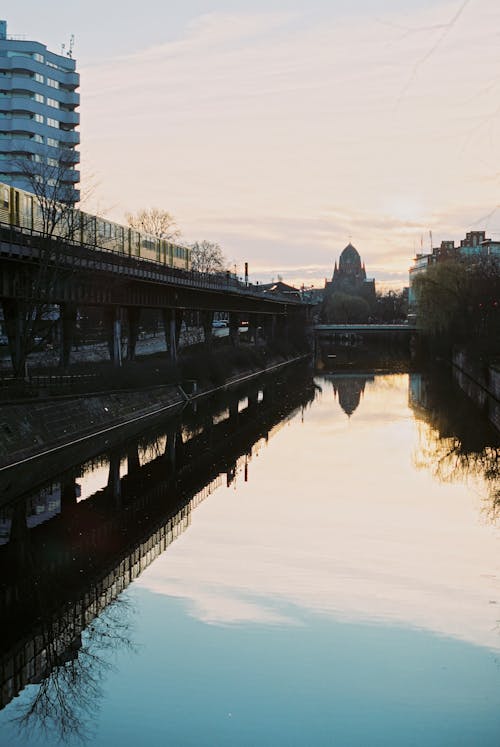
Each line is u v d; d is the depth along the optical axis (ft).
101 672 78.79
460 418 267.59
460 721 69.51
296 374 467.11
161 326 550.77
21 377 193.47
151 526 130.00
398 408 297.33
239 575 106.93
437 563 111.65
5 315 198.08
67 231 234.79
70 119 540.93
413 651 83.66
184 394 297.12
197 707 71.31
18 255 184.14
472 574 107.04
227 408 292.40
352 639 86.33
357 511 141.18
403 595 99.45
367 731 67.56
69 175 491.72
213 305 380.78
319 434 234.99
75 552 116.47
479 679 76.79
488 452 200.85
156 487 159.94
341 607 95.09
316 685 75.87
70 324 230.89
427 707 72.18
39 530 127.54
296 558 113.70
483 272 455.63
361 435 232.12
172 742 66.64
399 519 135.74
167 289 310.45
